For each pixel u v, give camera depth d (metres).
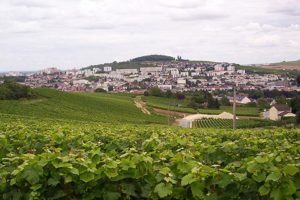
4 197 6.57
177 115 111.12
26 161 6.51
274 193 5.97
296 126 70.62
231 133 18.97
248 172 6.37
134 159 6.59
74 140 13.49
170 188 6.20
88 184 6.48
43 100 101.19
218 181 6.27
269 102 141.50
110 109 107.56
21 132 13.98
